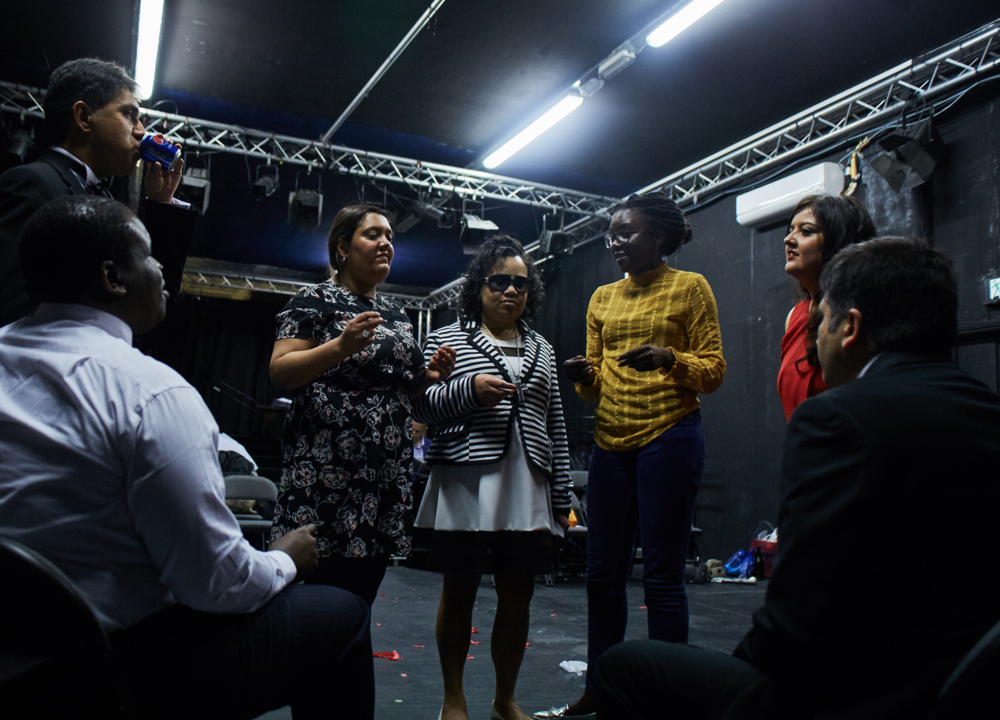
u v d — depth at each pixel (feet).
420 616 13.26
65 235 3.40
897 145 18.01
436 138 26.73
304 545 4.03
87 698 2.65
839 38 18.88
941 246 17.92
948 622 2.54
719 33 18.93
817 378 5.76
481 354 7.06
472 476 6.68
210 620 3.40
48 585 2.53
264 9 19.11
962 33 18.25
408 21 19.40
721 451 24.23
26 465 3.03
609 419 7.16
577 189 30.27
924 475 2.60
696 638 11.55
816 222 5.99
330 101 24.16
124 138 5.68
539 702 7.74
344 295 6.17
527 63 21.26
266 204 32.65
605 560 7.07
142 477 3.07
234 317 49.16
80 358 3.19
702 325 6.97
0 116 22.85
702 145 25.79
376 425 5.74
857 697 2.60
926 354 3.02
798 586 2.70
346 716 3.80
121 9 19.38
